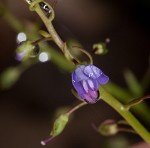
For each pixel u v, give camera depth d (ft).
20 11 0.98
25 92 1.00
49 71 1.00
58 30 0.84
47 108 0.98
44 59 0.57
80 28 1.04
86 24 1.05
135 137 0.88
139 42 1.02
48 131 0.95
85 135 0.93
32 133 0.96
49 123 0.96
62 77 1.00
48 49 0.74
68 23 1.04
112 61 0.99
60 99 0.98
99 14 1.06
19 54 0.52
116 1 1.08
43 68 1.01
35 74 1.01
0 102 1.00
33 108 0.99
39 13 0.49
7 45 1.06
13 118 0.98
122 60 0.99
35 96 1.00
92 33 1.04
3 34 1.05
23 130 0.96
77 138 0.93
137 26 1.04
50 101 0.98
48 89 0.99
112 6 1.08
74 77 0.49
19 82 1.01
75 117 0.95
